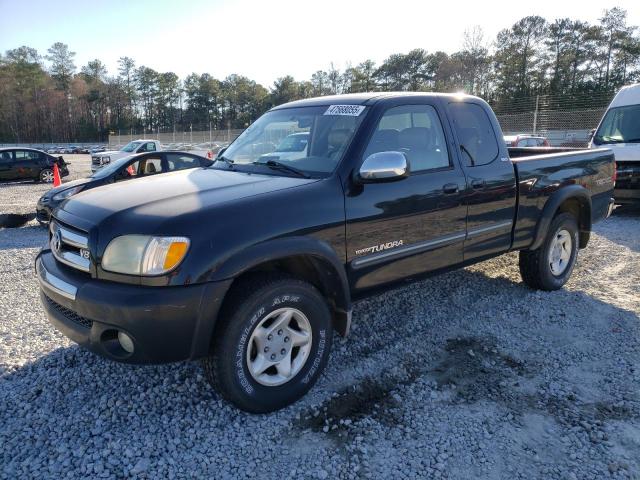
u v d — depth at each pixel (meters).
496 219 4.30
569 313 4.57
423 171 3.74
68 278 2.86
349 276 3.34
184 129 100.25
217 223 2.72
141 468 2.54
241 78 110.88
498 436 2.81
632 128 10.12
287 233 2.92
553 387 3.31
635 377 3.42
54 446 2.71
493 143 4.36
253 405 2.93
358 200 3.29
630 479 2.46
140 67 112.69
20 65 106.19
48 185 20.25
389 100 3.67
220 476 2.51
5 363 3.60
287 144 3.81
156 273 2.58
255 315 2.84
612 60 73.25
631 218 9.58
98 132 105.69
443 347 3.91
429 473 2.53
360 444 2.75
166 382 3.35
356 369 3.57
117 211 2.83
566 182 4.96
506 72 69.69
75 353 3.77
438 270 3.98
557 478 2.48
